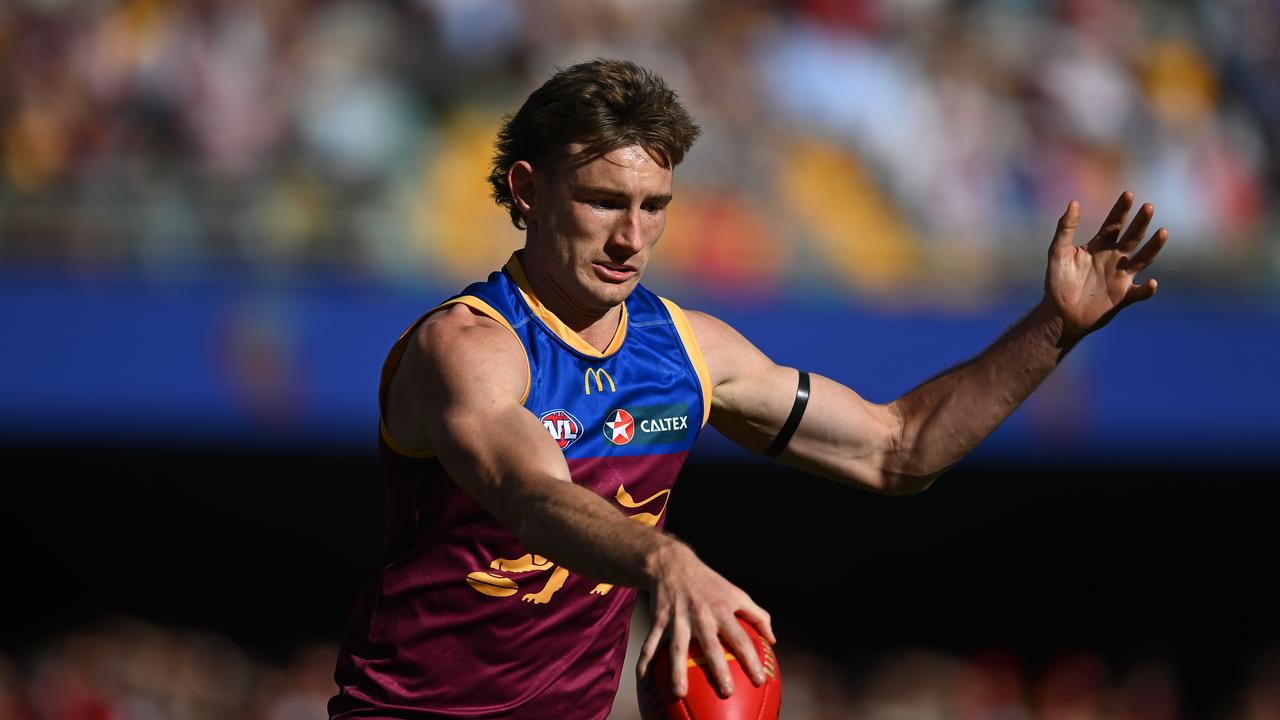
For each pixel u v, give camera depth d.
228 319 33.25
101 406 32.38
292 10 36.59
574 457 9.78
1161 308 36.84
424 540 9.85
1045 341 10.75
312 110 35.91
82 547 51.00
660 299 10.65
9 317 32.25
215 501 51.78
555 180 9.55
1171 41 42.00
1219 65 42.09
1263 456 36.56
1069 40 41.00
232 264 33.88
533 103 9.69
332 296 34.00
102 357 32.47
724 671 7.50
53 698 35.78
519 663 10.04
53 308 32.50
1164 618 53.69
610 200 9.48
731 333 10.85
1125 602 53.88
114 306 32.78
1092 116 40.31
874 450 11.02
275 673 37.84
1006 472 51.97
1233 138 41.47
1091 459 36.19
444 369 9.07
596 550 7.65
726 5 39.16
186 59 35.50
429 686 10.01
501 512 8.23
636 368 10.13
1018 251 38.25
